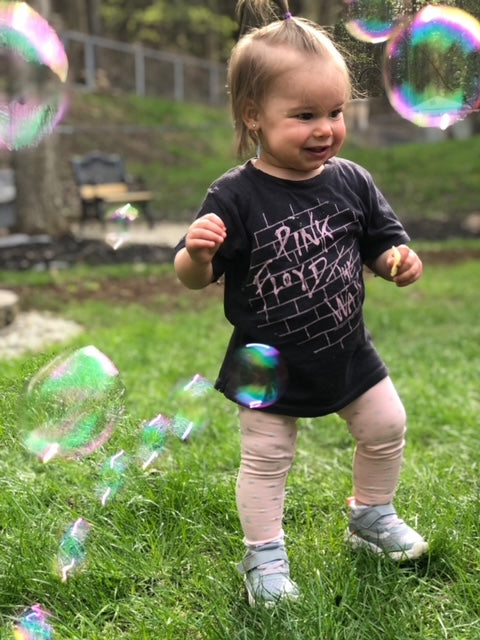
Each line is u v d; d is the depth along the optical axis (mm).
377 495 2527
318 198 2264
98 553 2613
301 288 2227
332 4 13258
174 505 2971
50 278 9094
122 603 2410
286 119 2152
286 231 2225
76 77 21672
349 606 2258
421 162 17234
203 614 2289
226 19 29641
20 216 11594
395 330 6777
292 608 2230
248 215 2236
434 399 4594
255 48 2184
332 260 2246
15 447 2549
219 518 2898
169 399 4316
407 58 2525
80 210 14109
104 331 6555
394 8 2510
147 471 3154
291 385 2283
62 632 2270
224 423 4094
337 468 3506
